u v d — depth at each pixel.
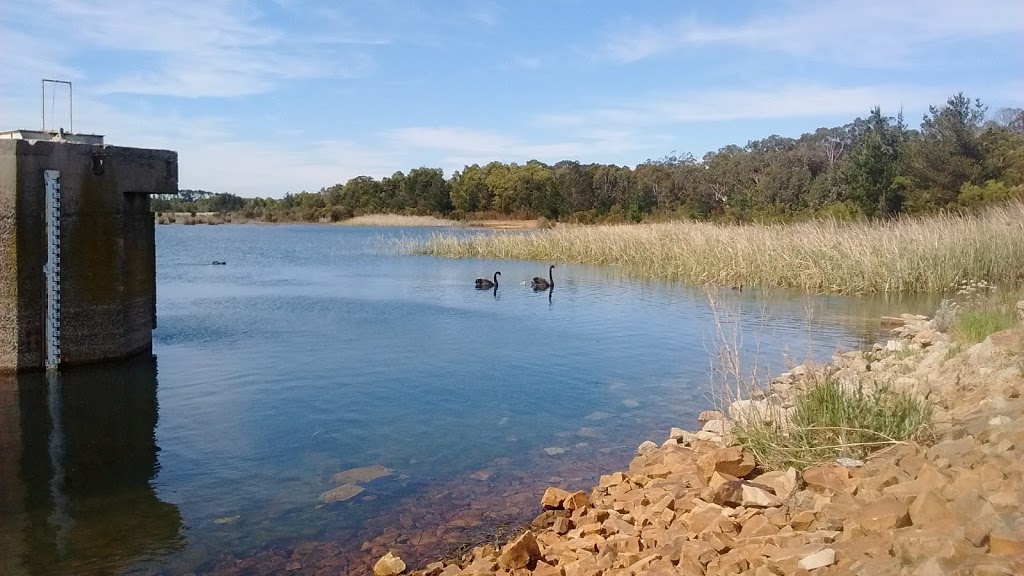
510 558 5.14
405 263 35.47
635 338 14.70
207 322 16.78
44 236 11.27
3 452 8.04
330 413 9.47
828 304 19.33
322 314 18.12
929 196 37.75
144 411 9.55
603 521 5.82
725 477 5.97
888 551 3.72
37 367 11.48
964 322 11.48
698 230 29.58
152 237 13.48
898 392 6.91
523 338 14.74
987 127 43.44
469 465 7.61
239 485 7.11
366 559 5.62
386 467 7.57
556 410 9.60
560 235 37.16
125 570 5.46
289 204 116.44
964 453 4.92
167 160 13.18
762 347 13.55
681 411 9.52
